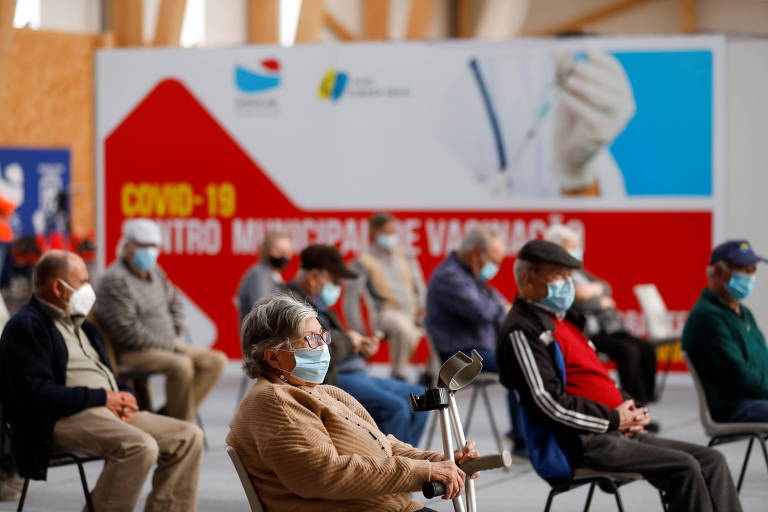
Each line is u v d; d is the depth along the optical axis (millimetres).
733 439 7641
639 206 14008
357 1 22719
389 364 14438
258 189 14727
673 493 6094
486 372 9750
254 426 4859
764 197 13836
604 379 6648
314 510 4887
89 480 9133
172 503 7074
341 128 14562
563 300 6516
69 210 18109
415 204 14445
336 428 5027
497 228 14281
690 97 13898
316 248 8492
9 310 15000
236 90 14719
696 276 13961
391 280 12867
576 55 14039
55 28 18875
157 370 9688
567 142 14102
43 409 6703
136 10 19188
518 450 9984
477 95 14258
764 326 13703
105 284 9758
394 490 4855
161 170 14867
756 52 13820
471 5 25891
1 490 8312
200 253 14859
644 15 27250
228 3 20688
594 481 6219
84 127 19156
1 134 18125
